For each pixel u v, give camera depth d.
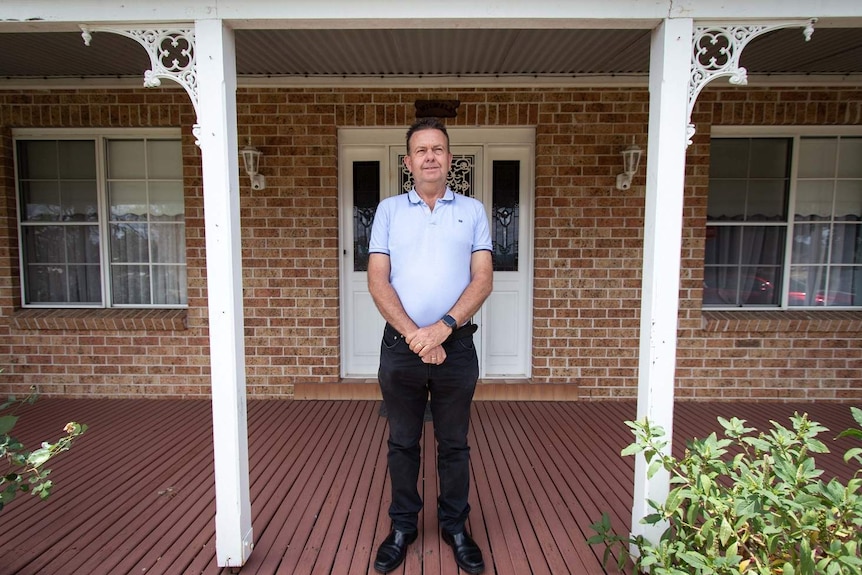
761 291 4.21
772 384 4.04
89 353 4.09
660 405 2.00
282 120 3.89
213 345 1.97
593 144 3.88
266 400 4.07
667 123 1.92
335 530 2.29
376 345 4.25
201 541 2.21
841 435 1.64
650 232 2.00
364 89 3.87
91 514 2.42
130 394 4.11
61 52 3.30
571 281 3.98
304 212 3.96
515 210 4.11
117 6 1.89
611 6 1.88
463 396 2.02
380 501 2.54
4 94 3.91
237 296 2.02
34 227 4.20
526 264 4.15
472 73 3.76
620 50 3.26
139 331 4.06
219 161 1.93
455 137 4.02
